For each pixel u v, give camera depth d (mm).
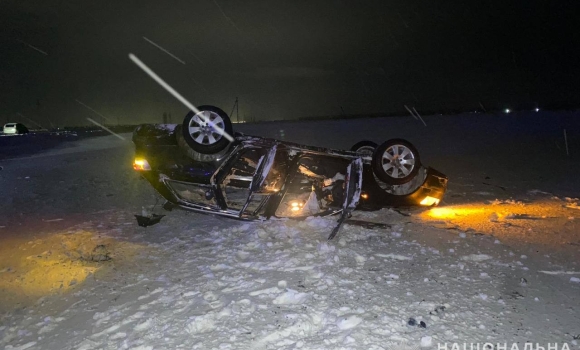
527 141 21812
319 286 4859
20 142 25500
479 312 4273
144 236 7055
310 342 3783
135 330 4121
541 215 8023
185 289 4938
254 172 7488
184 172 7266
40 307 4824
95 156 18484
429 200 8500
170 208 8320
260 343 3787
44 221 8305
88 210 9102
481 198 9773
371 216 7871
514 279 5043
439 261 5602
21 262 6188
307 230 6879
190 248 6348
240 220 7242
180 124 7695
